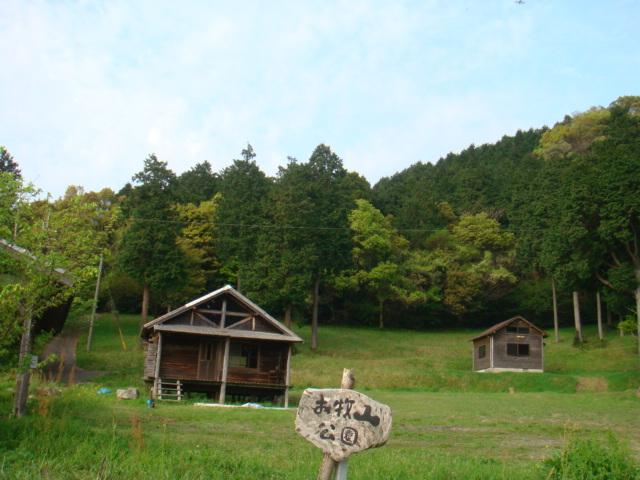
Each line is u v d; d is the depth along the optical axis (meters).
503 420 26.36
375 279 71.00
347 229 61.62
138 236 53.72
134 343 53.09
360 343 63.72
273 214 58.47
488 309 77.62
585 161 49.41
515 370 51.38
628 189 44.09
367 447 8.34
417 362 54.97
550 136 93.62
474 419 26.56
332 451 8.36
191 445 15.33
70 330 51.72
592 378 46.12
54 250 15.54
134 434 13.41
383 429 8.39
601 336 62.66
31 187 15.54
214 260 67.50
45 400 16.66
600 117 91.50
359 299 74.94
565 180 48.50
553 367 53.34
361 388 43.09
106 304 67.00
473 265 74.69
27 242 15.20
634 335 57.91
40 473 10.43
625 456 12.04
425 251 76.88
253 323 35.16
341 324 75.00
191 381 33.84
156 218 54.53
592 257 47.44
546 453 18.16
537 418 27.31
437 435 21.81
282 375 35.16
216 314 35.16
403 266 74.12
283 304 56.34
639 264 45.44
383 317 76.06
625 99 98.12
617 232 44.25
